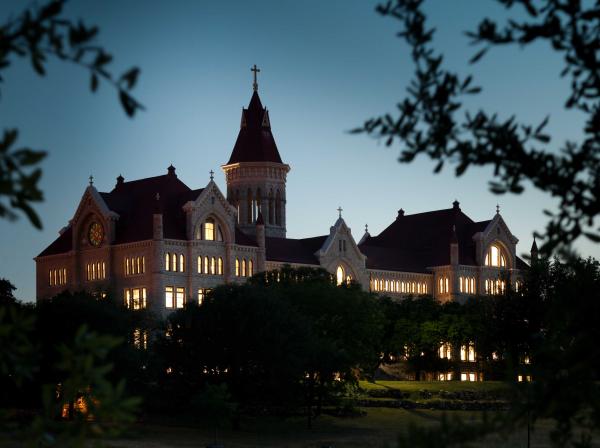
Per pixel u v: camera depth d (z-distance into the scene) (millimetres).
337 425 127875
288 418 132375
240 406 121875
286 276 169125
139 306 157375
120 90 12656
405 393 155250
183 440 107250
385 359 189375
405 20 14484
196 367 122250
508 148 14875
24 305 126562
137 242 187750
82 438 14156
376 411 142625
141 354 120125
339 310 145625
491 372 192000
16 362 14188
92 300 120812
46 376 95812
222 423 105062
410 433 15852
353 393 147250
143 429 113750
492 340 169125
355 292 152375
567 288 16891
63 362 14148
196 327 122562
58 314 113938
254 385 123750
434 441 15742
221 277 193375
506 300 168750
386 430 123500
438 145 14820
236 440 110625
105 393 14258
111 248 192500
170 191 198125
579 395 16078
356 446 105812
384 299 196000
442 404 146625
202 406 104500
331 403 132625
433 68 14555
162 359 122438
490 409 145625
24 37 12508
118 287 191250
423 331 192000
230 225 195125
